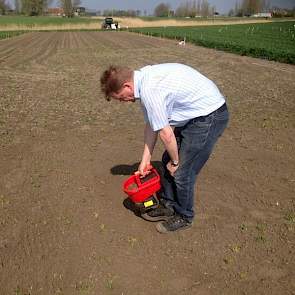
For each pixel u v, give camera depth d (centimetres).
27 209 442
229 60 1956
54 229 407
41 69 1566
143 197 397
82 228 408
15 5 11312
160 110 318
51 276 345
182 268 355
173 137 330
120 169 541
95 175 523
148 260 365
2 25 6353
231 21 7981
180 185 368
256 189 493
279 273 350
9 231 404
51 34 4769
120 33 4978
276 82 1287
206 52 2412
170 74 324
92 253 371
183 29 5256
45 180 509
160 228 401
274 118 811
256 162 573
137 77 325
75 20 7944
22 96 1022
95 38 3888
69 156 586
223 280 342
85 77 1361
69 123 762
